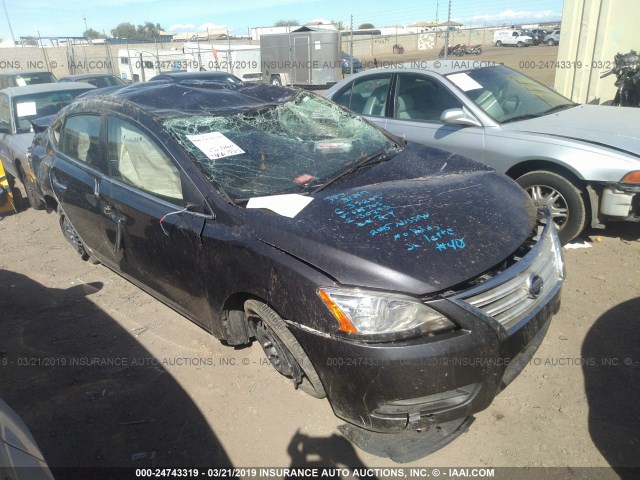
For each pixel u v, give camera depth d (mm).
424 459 2459
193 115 3324
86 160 3943
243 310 2932
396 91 5441
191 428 2770
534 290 2402
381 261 2266
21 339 3721
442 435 2502
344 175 3102
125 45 28750
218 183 2895
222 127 3303
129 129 3396
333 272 2289
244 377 3129
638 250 4309
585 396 2740
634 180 3885
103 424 2838
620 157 3949
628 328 3246
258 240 2562
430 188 2855
